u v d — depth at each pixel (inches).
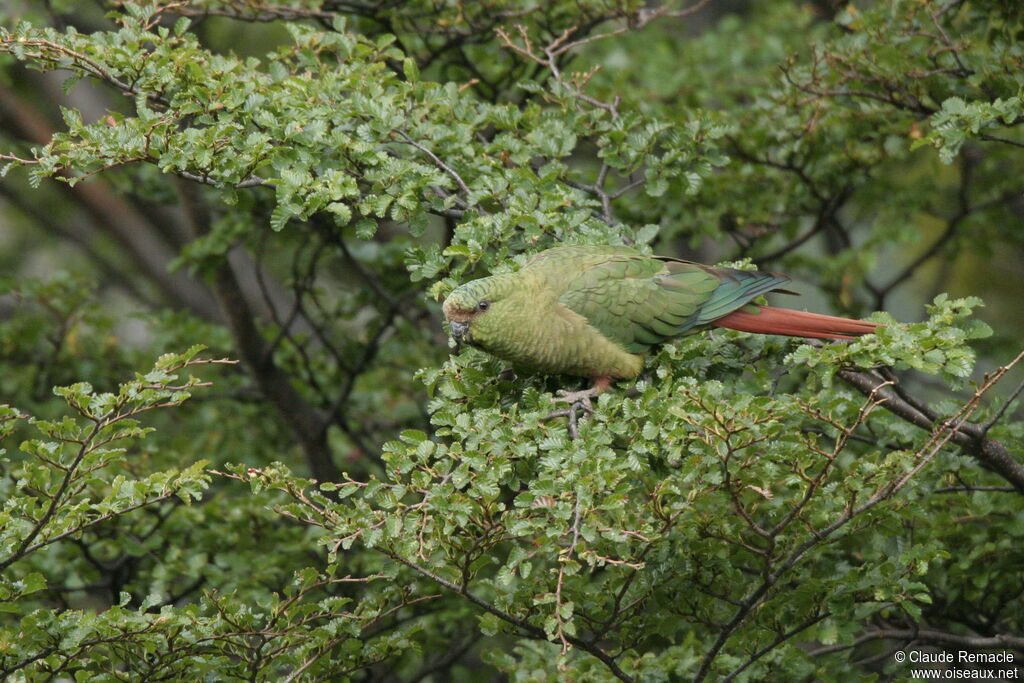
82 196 812.6
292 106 397.4
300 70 451.8
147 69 394.9
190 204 589.6
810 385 389.7
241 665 359.3
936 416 366.9
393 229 703.7
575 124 435.5
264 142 371.6
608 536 295.4
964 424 363.9
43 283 624.7
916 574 363.3
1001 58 420.5
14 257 896.3
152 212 806.5
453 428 327.9
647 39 735.1
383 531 316.8
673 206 561.3
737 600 400.8
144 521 509.7
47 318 650.8
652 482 352.2
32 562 464.4
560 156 411.2
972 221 602.2
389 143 405.1
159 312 659.4
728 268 396.2
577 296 373.7
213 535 520.4
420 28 528.1
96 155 368.5
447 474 315.3
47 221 784.9
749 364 405.1
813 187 548.7
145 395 324.8
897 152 507.8
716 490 335.3
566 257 382.6
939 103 467.5
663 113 525.3
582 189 430.6
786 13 713.6
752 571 402.9
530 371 395.5
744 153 550.6
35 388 629.9
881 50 463.8
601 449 310.8
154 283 837.2
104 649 371.9
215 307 834.2
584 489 298.2
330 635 355.6
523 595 352.2
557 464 307.4
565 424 343.3
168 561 487.5
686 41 764.0
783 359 399.5
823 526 375.2
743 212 572.1
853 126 521.7
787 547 383.9
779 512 384.2
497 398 352.2
